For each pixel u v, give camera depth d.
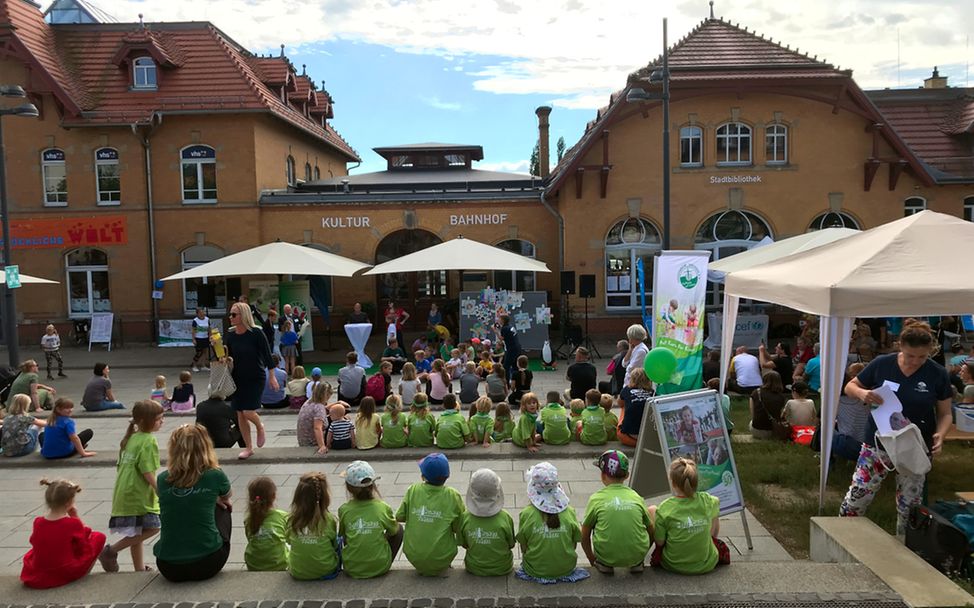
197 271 18.77
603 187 23.61
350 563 5.26
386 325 26.06
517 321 20.16
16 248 24.72
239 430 10.24
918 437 5.54
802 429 9.82
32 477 9.34
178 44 26.14
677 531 5.19
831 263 7.53
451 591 5.01
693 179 23.64
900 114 27.20
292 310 19.64
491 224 25.05
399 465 9.46
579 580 5.11
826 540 5.74
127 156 24.55
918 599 4.69
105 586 5.18
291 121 26.95
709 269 17.14
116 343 24.70
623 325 24.05
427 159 32.03
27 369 13.48
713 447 6.52
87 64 25.72
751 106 23.39
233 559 6.60
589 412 9.90
